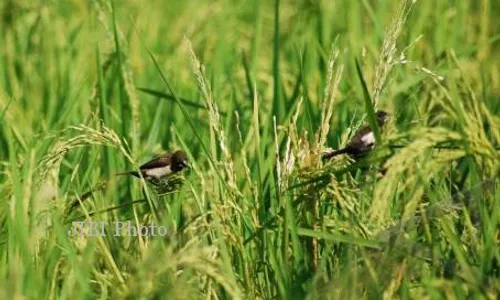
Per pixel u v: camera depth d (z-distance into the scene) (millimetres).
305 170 17281
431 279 14805
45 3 32688
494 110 23891
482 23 30797
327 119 17594
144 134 25219
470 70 27266
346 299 14961
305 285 16156
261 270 16891
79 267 15625
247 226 17500
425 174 15344
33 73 29703
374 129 16266
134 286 14438
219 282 14281
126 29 35062
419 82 25266
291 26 35969
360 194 16844
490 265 15461
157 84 28891
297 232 16016
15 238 16672
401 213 16609
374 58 29625
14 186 16594
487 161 15961
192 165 18641
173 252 16312
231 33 35250
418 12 34062
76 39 31750
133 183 20438
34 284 15547
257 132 18859
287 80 29031
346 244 16406
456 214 16969
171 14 37969
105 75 27062
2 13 34156
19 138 22266
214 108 17406
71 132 23547
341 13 35781
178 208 18031
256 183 18406
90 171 20453
